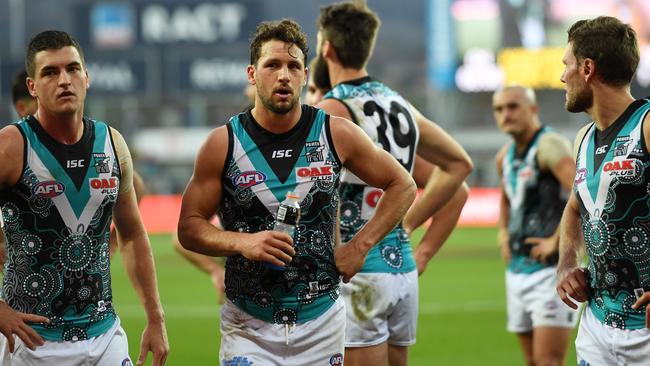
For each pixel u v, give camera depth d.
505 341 30.30
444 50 109.94
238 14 121.94
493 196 83.94
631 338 12.68
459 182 16.59
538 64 106.12
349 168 13.28
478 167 116.06
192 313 37.44
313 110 13.01
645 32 102.38
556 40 105.44
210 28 122.50
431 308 38.12
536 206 22.03
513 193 22.50
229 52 122.69
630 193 12.51
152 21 122.81
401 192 13.23
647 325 12.30
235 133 12.76
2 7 144.88
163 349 13.77
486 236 74.19
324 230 12.92
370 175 13.20
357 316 15.34
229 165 12.70
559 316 21.41
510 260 22.59
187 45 122.94
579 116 116.19
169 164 129.38
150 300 13.91
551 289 21.52
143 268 13.98
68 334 12.98
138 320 35.25
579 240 14.20
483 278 48.44
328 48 15.95
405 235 16.03
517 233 22.34
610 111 12.86
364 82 15.84
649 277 12.52
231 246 12.38
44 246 12.80
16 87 17.77
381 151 13.30
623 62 12.70
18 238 12.80
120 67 123.50
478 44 108.50
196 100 129.38
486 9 107.75
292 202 12.42
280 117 12.62
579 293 13.47
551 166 21.61
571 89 13.13
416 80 142.38
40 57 12.55
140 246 14.02
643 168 12.38
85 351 13.05
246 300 12.98
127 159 13.58
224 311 13.34
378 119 15.60
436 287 45.12
